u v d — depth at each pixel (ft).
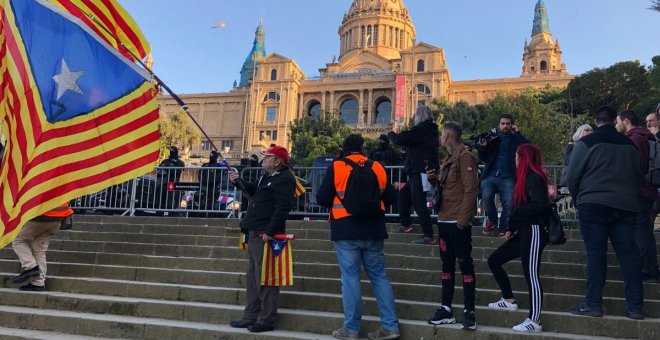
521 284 21.44
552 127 98.84
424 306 19.13
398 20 297.53
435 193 18.88
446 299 17.89
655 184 20.59
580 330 17.25
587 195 17.94
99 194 38.40
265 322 18.03
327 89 248.93
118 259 25.73
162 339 18.24
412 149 25.21
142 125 18.02
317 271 23.50
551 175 32.73
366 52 266.98
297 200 37.24
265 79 254.27
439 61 232.12
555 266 22.41
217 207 36.91
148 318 19.83
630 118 22.16
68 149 17.02
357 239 17.04
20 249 22.12
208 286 22.58
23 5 17.70
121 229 31.63
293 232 29.14
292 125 160.45
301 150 145.07
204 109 279.28
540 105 112.88
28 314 19.60
